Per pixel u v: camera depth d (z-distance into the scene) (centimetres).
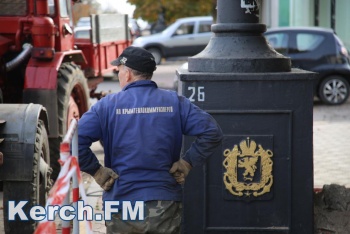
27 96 1538
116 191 753
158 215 741
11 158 1126
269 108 973
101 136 768
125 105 762
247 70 976
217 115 975
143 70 779
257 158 980
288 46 2948
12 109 1163
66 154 696
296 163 983
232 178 983
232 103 973
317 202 1116
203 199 988
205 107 973
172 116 764
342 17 4691
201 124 768
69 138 700
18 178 1123
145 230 742
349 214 1080
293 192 987
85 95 1752
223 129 978
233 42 993
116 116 759
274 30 2995
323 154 1884
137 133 754
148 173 752
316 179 1571
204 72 987
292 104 975
